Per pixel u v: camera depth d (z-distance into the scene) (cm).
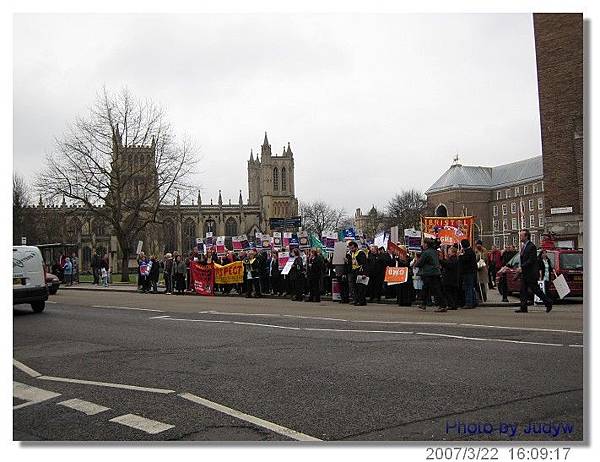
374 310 1703
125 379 808
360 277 1900
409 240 1997
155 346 1077
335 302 2091
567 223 2872
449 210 11675
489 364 816
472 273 1744
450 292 1719
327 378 765
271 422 591
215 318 1528
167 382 778
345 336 1118
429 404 634
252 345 1045
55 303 2239
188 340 1134
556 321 1320
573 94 2886
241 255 2678
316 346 1011
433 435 544
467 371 777
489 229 11812
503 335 1079
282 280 2438
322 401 659
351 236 2356
